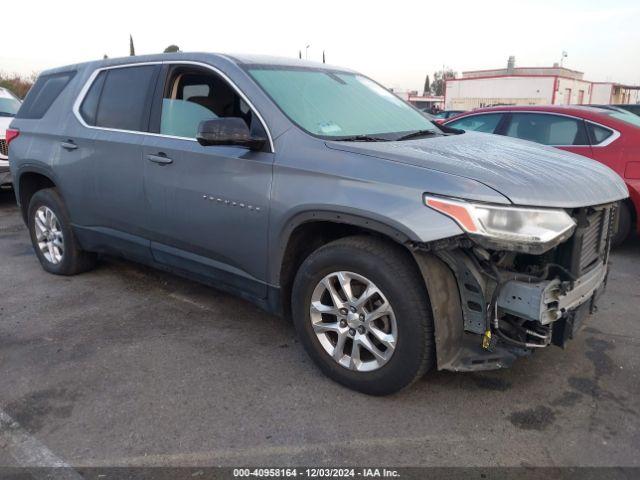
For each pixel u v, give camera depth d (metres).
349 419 2.74
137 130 3.89
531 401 2.88
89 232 4.46
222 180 3.30
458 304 2.68
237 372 3.20
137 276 4.89
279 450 2.51
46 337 3.68
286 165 3.01
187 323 3.89
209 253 3.55
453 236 2.50
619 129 5.57
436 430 2.65
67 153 4.40
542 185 2.62
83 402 2.91
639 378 3.10
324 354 3.05
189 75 3.68
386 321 2.79
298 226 3.00
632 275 4.95
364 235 2.90
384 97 4.04
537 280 2.57
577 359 3.32
